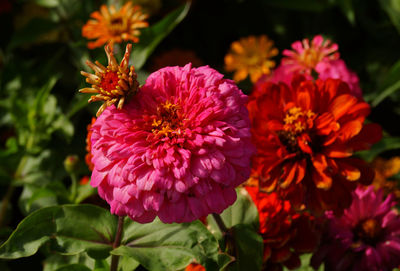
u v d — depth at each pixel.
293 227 0.56
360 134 0.54
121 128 0.48
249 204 0.54
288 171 0.53
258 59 0.71
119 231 0.52
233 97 0.49
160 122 0.49
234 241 0.52
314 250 0.55
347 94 0.54
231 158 0.47
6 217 0.66
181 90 0.49
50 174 0.68
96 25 0.66
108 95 0.48
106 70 0.49
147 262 0.51
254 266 0.52
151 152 0.47
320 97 0.55
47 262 0.60
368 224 0.58
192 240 0.52
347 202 0.53
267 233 0.55
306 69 0.62
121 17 0.66
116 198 0.47
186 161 0.47
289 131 0.54
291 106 0.54
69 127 0.67
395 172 0.65
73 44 0.70
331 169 0.53
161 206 0.47
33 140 0.67
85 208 0.53
